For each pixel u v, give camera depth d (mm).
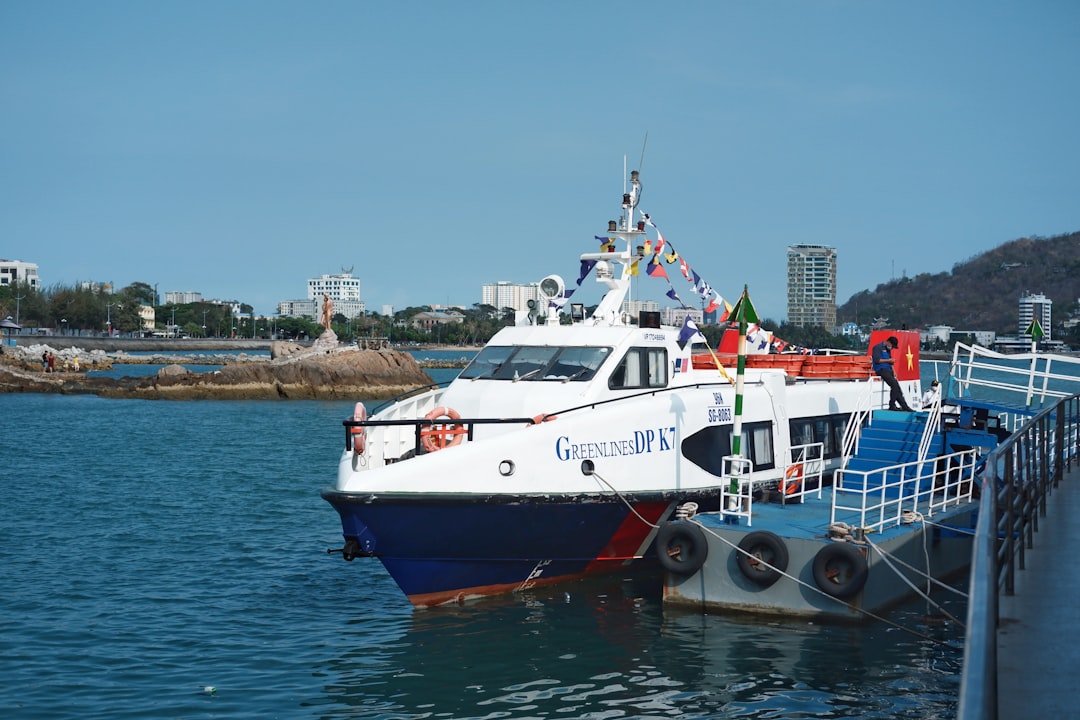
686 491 16656
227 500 27016
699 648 13719
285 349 95750
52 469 33656
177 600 16625
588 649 13766
